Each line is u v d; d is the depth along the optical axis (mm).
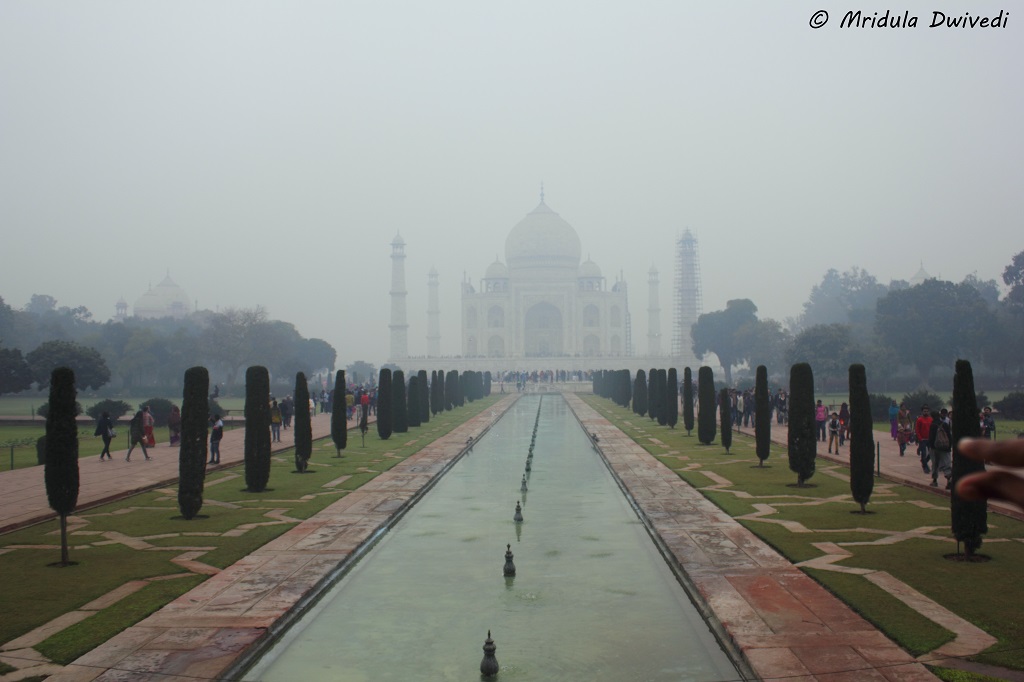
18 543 23734
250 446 33312
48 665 14461
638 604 18938
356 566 22375
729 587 18844
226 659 14797
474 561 22953
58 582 19594
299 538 24531
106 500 30703
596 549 24297
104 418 43438
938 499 29906
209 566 21141
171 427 51219
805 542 23031
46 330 156250
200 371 27703
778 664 14156
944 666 13883
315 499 31531
